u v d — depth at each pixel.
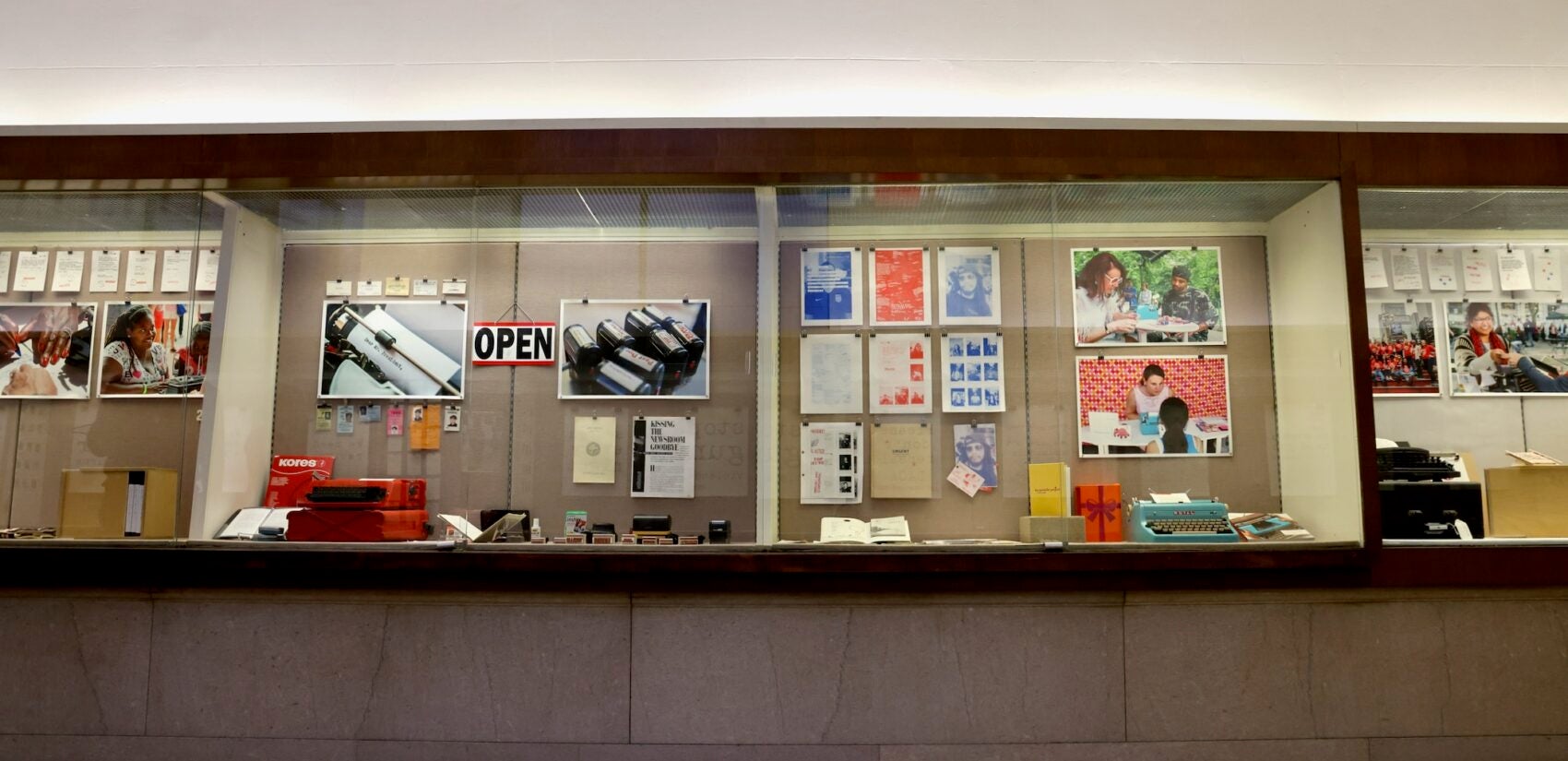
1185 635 4.06
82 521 4.23
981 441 4.22
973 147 4.09
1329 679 4.04
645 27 4.67
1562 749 4.02
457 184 4.23
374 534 4.16
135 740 4.08
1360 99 4.64
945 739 4.02
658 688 4.04
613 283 4.35
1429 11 4.67
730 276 4.33
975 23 4.66
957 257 4.32
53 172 4.17
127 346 4.38
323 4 4.71
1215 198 4.32
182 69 4.68
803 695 4.03
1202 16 4.67
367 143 4.14
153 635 4.11
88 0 4.73
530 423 4.28
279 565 4.01
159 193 4.36
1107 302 4.30
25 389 4.37
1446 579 4.01
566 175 4.11
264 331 4.36
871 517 4.18
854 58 4.65
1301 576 4.02
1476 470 4.19
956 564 3.97
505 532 4.19
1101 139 4.11
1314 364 4.25
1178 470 4.20
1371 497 4.02
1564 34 4.65
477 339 4.34
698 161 4.09
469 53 4.68
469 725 4.05
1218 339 4.28
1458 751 4.02
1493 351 4.29
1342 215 4.13
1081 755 4.02
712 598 4.06
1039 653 4.05
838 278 4.32
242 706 4.07
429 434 4.29
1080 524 4.16
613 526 4.19
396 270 4.39
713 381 4.28
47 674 4.12
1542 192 4.25
